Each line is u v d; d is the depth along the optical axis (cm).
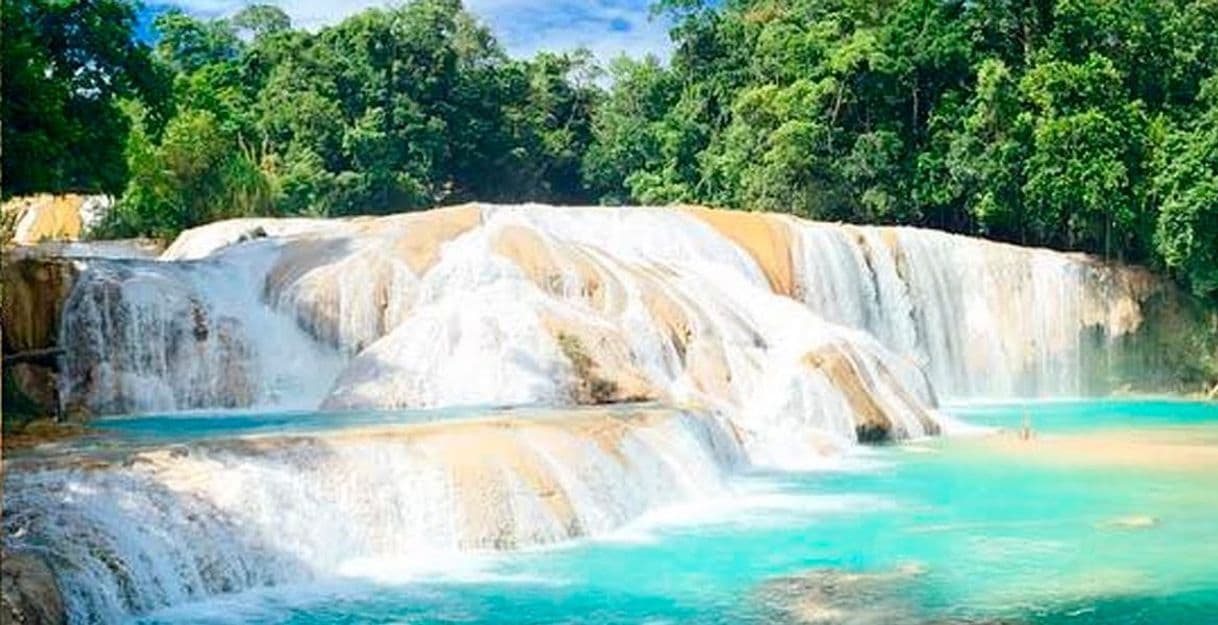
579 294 3020
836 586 1631
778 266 4034
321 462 1775
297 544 1672
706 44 8081
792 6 7500
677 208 4084
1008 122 5303
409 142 8200
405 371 2709
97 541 1465
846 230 4294
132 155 5803
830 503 2206
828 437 2817
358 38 8344
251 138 7800
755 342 3106
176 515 1577
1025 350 4519
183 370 2836
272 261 3178
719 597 1573
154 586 1495
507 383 2666
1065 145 4972
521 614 1497
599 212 3966
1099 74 5162
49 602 1302
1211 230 4550
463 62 8906
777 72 6700
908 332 4319
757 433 2722
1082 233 5106
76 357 2744
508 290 2891
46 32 3359
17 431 2117
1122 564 1753
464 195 8906
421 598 1566
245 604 1527
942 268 4478
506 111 8906
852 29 6412
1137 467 2617
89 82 3469
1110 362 4616
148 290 2861
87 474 1603
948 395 4428
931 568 1725
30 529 1451
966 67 5722
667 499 2188
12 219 5653
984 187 5334
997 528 1991
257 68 8550
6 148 2567
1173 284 4728
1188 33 5506
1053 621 1470
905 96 5878
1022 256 4581
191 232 4084
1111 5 5531
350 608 1518
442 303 2880
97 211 6025
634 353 2830
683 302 3084
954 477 2481
